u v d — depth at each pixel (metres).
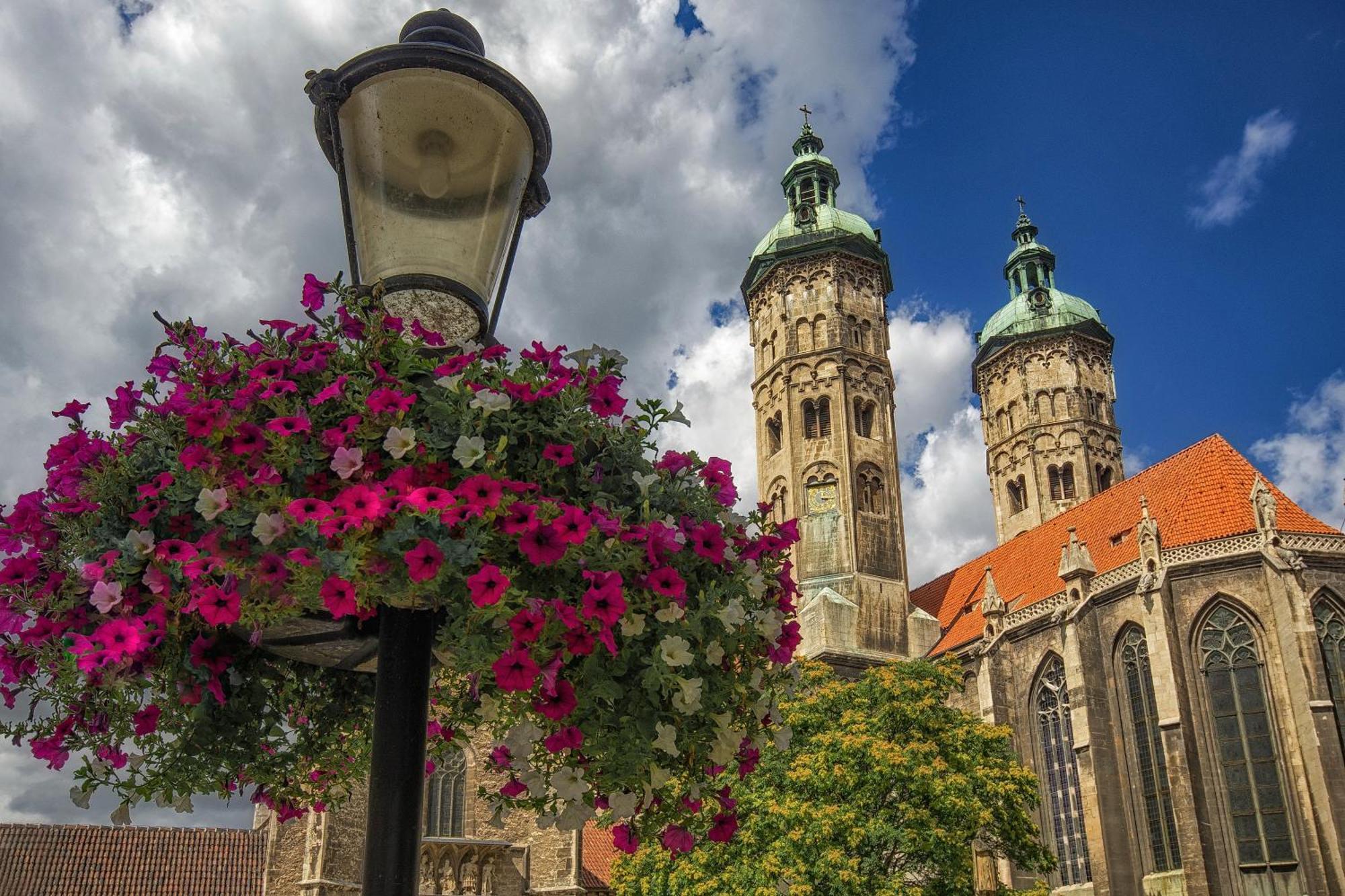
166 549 4.92
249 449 4.99
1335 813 45.16
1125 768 53.09
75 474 5.34
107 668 5.31
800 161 85.19
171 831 49.97
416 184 6.75
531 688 5.09
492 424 5.54
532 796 6.39
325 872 45.09
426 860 49.38
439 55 6.56
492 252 6.92
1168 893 49.47
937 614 74.19
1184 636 52.12
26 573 5.29
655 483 6.01
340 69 6.63
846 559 70.12
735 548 6.29
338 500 4.77
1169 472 62.50
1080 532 66.19
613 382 5.88
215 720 6.35
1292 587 49.28
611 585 4.98
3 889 44.72
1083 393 85.44
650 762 5.78
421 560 4.73
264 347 5.59
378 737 5.55
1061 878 55.88
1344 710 48.41
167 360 5.54
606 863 55.91
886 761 36.44
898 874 36.38
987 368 90.69
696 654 5.66
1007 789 38.22
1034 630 60.47
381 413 5.18
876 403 75.81
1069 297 89.94
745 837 36.03
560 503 5.47
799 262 79.88
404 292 6.56
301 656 6.43
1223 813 48.75
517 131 6.87
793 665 6.66
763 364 79.94
